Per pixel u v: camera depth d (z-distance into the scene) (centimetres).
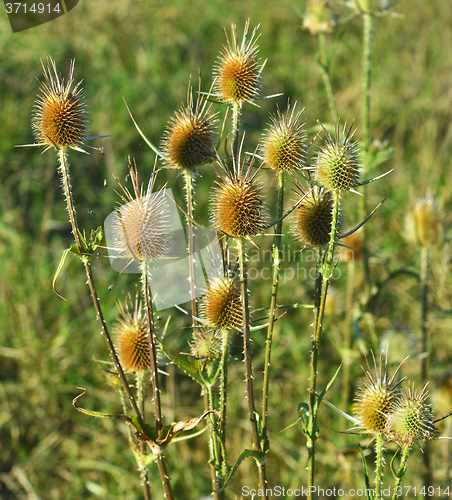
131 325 260
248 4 960
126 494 441
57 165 648
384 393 228
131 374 263
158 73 770
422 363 420
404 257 611
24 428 472
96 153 659
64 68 713
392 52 912
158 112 706
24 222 612
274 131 235
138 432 222
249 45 265
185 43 842
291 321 562
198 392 511
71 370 497
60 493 445
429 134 720
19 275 540
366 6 410
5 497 436
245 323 210
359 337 392
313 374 239
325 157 221
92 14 816
